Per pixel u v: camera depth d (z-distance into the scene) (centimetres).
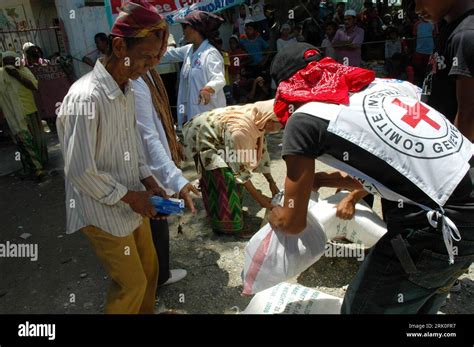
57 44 780
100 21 681
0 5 731
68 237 361
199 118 313
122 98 182
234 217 324
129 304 203
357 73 162
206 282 285
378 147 148
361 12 949
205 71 373
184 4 569
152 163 232
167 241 267
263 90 771
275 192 371
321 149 154
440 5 195
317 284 275
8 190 471
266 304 220
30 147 480
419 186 146
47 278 306
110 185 181
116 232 193
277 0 843
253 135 300
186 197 219
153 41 170
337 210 259
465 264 156
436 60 208
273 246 206
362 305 168
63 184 476
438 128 153
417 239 150
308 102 158
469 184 148
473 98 188
